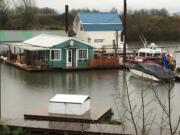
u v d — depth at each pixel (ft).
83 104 68.64
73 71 136.15
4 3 250.78
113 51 189.06
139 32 278.46
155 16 296.10
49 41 146.10
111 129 56.65
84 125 60.95
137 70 118.83
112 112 72.74
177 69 122.11
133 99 85.30
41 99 88.99
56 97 70.79
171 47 213.87
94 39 203.62
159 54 155.02
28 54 141.38
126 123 61.67
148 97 86.99
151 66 112.37
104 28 204.44
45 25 291.38
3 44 170.09
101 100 86.69
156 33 282.56
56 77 122.31
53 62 137.80
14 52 159.33
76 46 139.95
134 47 225.76
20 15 261.24
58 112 69.21
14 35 180.96
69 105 68.59
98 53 167.02
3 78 118.73
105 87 104.53
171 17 292.61
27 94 94.68
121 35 214.07
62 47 138.51
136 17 293.84
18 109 78.69
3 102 85.35
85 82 112.88
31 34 185.26
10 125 59.77
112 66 141.38
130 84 107.14
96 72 133.80
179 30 287.07
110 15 210.79
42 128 59.88
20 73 129.59
